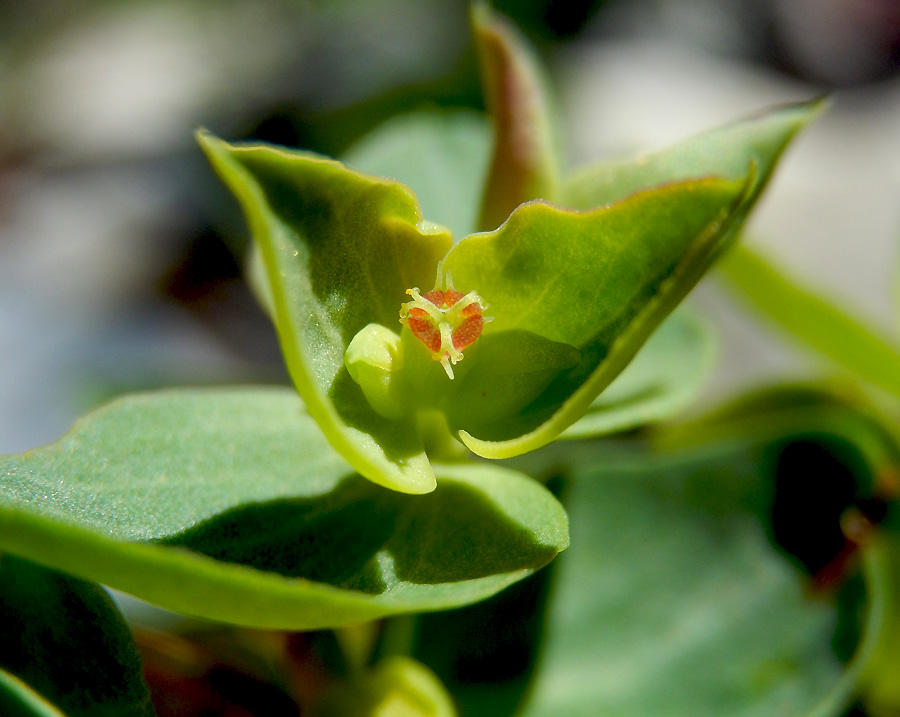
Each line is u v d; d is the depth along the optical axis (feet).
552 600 0.28
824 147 0.69
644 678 0.28
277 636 0.28
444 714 0.27
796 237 0.45
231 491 0.26
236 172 0.23
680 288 0.24
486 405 0.25
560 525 0.25
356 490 0.26
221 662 0.27
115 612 0.25
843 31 0.88
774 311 0.32
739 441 0.29
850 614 0.28
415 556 0.25
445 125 0.31
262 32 0.77
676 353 0.28
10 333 0.58
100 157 0.75
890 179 0.48
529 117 0.27
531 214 0.25
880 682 0.30
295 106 0.72
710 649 0.28
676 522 0.29
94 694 0.25
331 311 0.25
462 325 0.25
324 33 0.75
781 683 0.28
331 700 0.27
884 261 0.44
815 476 0.29
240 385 0.49
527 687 0.28
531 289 0.25
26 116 0.79
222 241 0.68
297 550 0.25
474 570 0.25
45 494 0.25
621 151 0.59
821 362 0.33
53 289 0.64
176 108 0.75
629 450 0.33
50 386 0.54
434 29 0.71
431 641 0.28
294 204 0.24
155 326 0.63
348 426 0.25
